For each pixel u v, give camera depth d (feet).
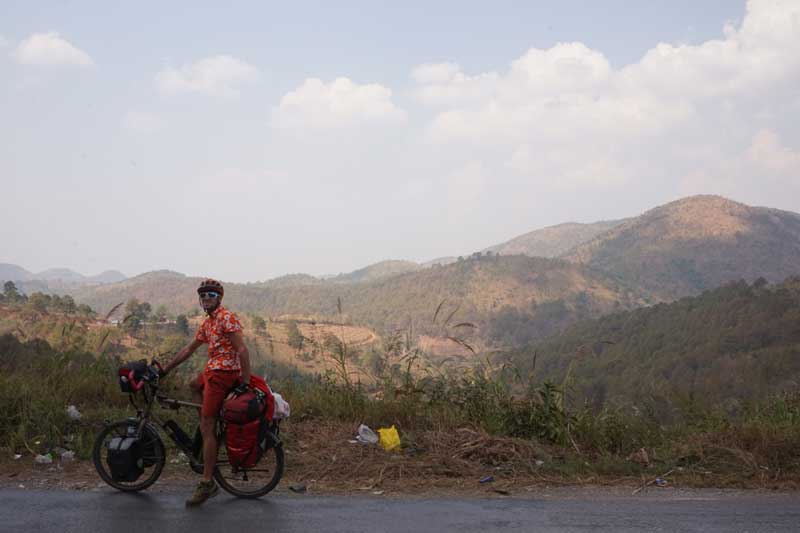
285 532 14.12
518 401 26.50
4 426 22.09
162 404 17.76
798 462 21.90
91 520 14.55
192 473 19.21
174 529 14.10
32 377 26.07
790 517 16.24
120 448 17.01
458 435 23.80
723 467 21.79
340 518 15.28
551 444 24.72
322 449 21.91
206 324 17.21
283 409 17.61
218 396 16.83
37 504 15.69
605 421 25.77
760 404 29.30
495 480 19.85
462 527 14.87
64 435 22.08
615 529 14.97
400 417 25.62
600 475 20.94
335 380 27.78
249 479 18.37
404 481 19.34
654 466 21.93
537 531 14.70
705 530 15.06
